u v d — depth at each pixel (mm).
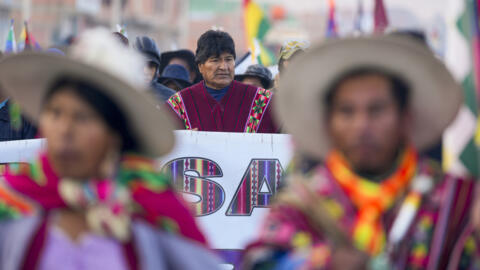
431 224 3275
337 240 3205
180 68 12656
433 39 28469
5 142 7473
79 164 3375
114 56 3424
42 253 3355
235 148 7613
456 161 4441
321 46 3350
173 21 87938
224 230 7547
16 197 3383
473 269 3264
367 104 3311
